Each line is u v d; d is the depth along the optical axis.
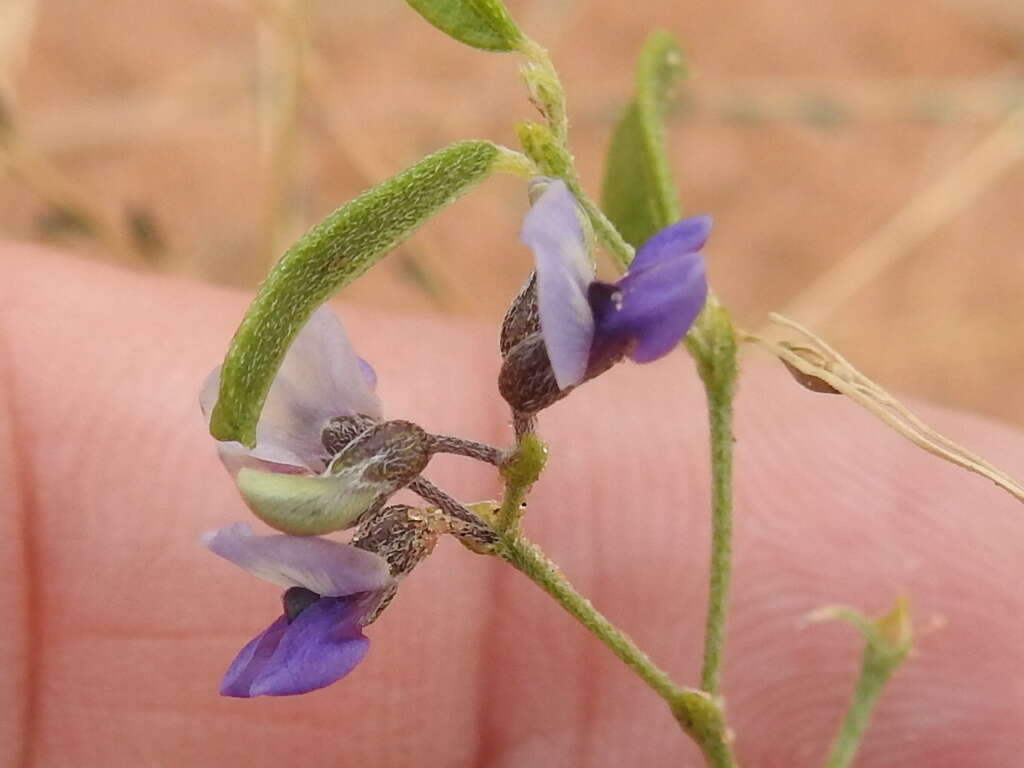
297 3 0.10
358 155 0.11
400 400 0.08
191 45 0.16
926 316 0.15
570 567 0.07
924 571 0.07
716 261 0.15
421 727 0.07
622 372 0.08
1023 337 0.15
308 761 0.07
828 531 0.07
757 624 0.07
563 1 0.16
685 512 0.07
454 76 0.16
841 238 0.15
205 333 0.07
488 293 0.14
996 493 0.07
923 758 0.07
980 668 0.07
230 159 0.15
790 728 0.07
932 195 0.14
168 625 0.07
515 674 0.07
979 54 0.17
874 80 0.17
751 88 0.16
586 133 0.16
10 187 0.14
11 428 0.07
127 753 0.07
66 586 0.07
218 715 0.07
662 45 0.05
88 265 0.08
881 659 0.05
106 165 0.15
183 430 0.07
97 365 0.07
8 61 0.12
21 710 0.07
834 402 0.08
